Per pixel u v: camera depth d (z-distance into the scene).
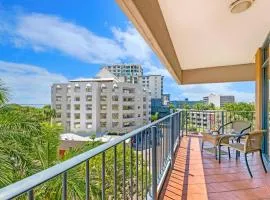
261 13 3.35
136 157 2.12
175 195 2.95
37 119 6.43
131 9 1.95
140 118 25.91
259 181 3.43
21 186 0.79
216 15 3.35
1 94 5.59
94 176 2.62
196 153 5.20
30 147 5.55
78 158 1.14
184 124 7.77
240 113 7.13
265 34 4.23
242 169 4.01
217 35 4.21
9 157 4.76
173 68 4.92
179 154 5.10
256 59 5.29
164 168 3.58
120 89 24.00
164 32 3.49
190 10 3.16
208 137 5.10
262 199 2.83
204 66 7.07
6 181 4.28
